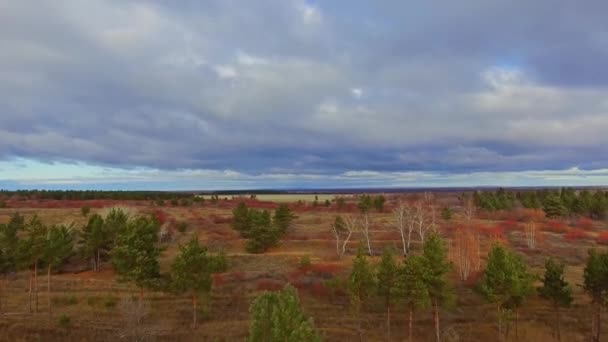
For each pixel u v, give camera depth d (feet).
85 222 307.99
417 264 127.44
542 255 231.09
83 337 126.31
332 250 244.83
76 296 160.15
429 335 140.26
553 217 346.74
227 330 135.74
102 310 148.05
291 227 310.04
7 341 120.78
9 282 178.29
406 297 128.57
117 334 129.29
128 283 174.29
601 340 136.15
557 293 135.64
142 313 136.98
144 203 460.14
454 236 245.65
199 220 336.70
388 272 134.31
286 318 66.39
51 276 190.49
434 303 136.46
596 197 382.42
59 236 158.51
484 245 246.06
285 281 182.70
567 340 136.67
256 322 67.05
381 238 278.05
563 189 486.38
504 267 131.64
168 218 312.50
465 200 374.43
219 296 165.27
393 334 140.46
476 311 157.79
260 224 239.71
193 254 140.05
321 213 412.36
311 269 197.47
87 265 209.67
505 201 386.93
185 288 140.15
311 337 66.23
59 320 135.13
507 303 137.49
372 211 407.85
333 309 159.22
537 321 149.18
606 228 318.86
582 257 228.63
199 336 131.03
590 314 152.46
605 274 127.03
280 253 233.96
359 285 135.13
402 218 251.60
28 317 138.21
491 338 139.03
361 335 134.00
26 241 147.33
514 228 302.45
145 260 140.05
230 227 309.22
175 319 144.87
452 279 187.21
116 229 203.72
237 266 206.28
